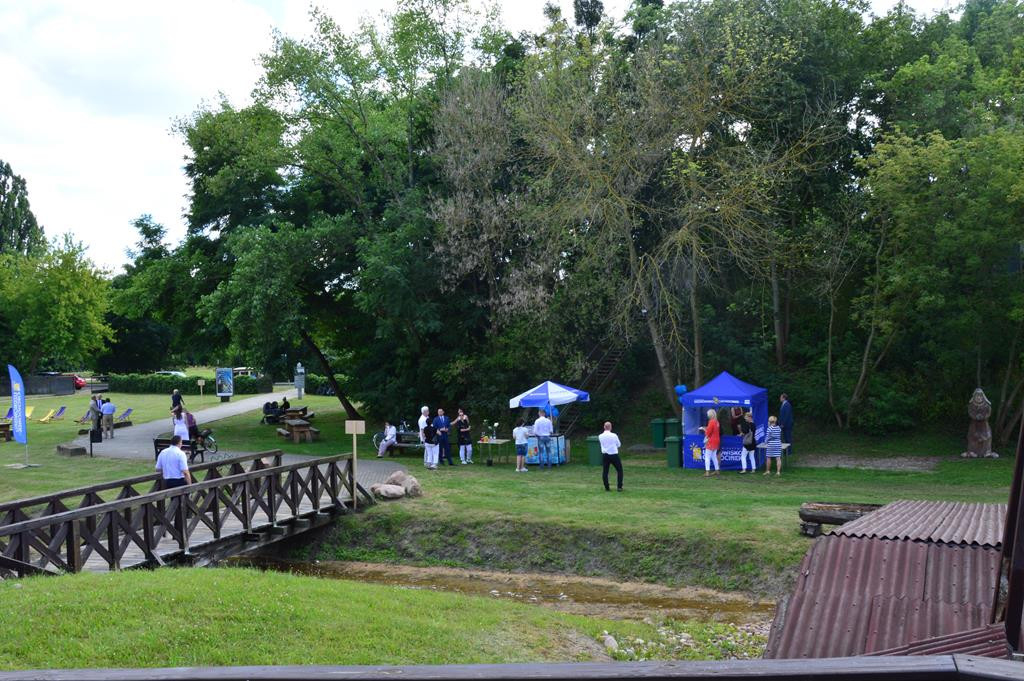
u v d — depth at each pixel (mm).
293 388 81875
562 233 32781
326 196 43906
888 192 29422
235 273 36531
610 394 39156
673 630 14820
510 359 36719
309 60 38156
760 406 29922
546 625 13188
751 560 17797
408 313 36312
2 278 70875
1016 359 32938
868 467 28469
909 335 35469
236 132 40500
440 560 20422
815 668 1849
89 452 34062
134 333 85188
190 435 30891
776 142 31500
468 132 35656
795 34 33531
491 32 41031
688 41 31719
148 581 11953
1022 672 1756
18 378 30328
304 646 10211
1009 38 36969
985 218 27953
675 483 25734
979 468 26953
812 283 35125
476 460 32875
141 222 45062
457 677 1844
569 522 20359
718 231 30484
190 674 1881
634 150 30844
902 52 37500
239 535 18359
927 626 8078
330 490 21875
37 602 10562
